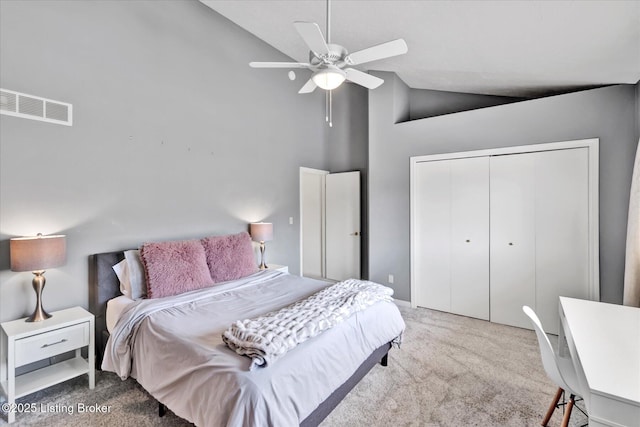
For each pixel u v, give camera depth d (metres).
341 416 1.87
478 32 2.27
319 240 5.32
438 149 3.71
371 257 4.24
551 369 1.57
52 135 2.28
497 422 1.82
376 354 2.25
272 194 4.19
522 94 3.72
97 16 2.50
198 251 2.79
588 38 2.05
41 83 2.21
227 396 1.29
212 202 3.43
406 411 1.92
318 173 5.00
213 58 3.42
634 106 2.70
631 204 2.54
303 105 4.68
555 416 1.87
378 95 4.13
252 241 3.78
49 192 2.27
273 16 3.16
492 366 2.47
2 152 2.06
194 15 3.22
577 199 2.95
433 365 2.48
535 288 3.18
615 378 1.15
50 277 2.28
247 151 3.83
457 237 3.62
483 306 3.48
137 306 2.14
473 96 4.17
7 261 2.09
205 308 2.19
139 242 2.80
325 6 2.50
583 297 2.94
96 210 2.52
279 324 1.65
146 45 2.83
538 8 1.83
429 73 3.58
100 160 2.54
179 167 3.11
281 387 1.34
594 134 2.85
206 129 3.36
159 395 1.68
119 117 2.65
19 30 2.11
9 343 1.80
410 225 3.91
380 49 1.78
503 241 3.34
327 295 2.20
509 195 3.29
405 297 3.99
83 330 2.11
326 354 1.66
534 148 3.13
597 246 2.84
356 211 4.86
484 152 3.40
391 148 4.05
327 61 1.88
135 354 1.95
